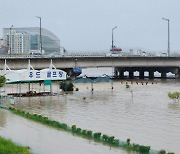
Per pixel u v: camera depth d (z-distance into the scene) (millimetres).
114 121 74062
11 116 77438
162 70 199250
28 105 97062
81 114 82875
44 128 65188
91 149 51375
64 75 123500
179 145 55031
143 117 78750
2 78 109375
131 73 199375
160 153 48844
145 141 57375
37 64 166375
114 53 197250
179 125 69750
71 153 49188
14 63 161875
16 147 49281
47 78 119562
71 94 123188
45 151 50000
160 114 82375
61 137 58500
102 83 155750
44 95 118938
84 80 141875
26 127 65938
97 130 65188
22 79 114312
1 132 61625
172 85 153750
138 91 131125
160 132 63750
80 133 60844
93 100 107625
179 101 104000
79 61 175500
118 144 53688
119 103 100812
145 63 186375
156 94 121625
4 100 99562
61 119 76375
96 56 178250
